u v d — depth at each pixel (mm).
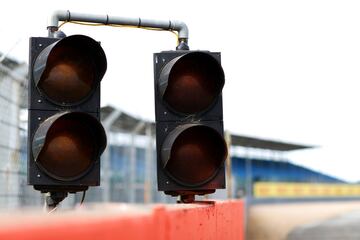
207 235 6266
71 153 4680
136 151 26156
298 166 83875
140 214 3156
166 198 26016
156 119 5469
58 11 5539
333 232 32188
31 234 1936
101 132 4688
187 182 5305
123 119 21328
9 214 2061
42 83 4828
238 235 11172
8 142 10734
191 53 5430
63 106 4871
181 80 5496
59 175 4652
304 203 56469
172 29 5996
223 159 5320
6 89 10547
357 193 79062
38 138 4633
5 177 10523
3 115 10406
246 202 26391
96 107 4973
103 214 2635
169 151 5223
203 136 5363
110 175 21984
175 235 4230
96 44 4883
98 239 2447
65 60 4906
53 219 2131
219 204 7527
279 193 60938
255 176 74438
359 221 42375
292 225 38844
